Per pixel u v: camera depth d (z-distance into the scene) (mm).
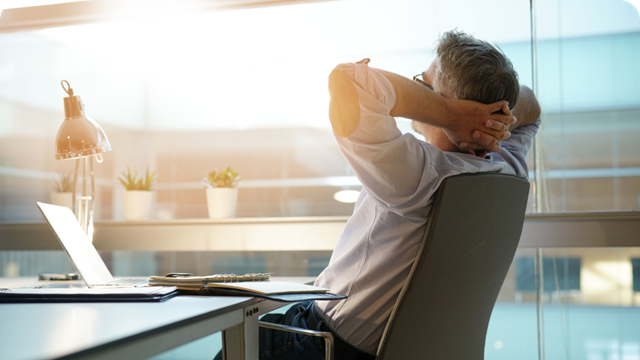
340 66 989
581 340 2082
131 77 2482
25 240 2205
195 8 2291
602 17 2113
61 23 2410
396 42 2273
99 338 525
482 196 954
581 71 2125
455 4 2223
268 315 1268
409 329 938
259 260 2385
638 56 2084
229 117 2418
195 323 693
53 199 2301
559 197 2131
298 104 2363
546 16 2154
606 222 1761
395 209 990
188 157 2443
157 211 2459
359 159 964
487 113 1066
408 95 1021
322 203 2344
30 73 2512
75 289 943
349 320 1060
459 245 950
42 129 2500
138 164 2477
